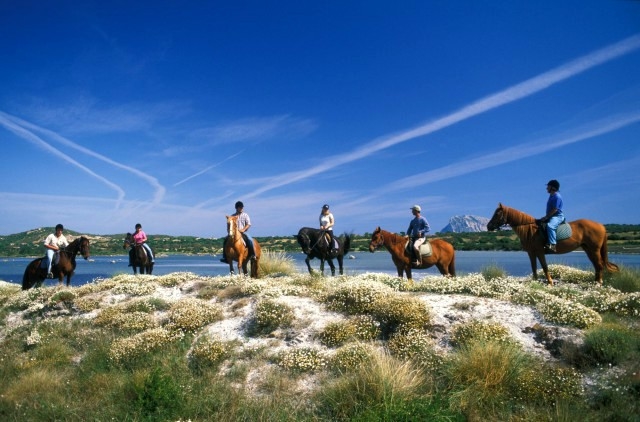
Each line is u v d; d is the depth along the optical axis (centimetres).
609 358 802
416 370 830
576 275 1536
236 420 750
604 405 707
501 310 1034
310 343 1038
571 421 657
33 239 17462
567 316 946
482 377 776
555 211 1393
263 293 1322
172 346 1080
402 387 757
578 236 1389
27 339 1246
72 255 1811
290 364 934
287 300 1255
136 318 1275
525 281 1479
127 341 1100
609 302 1071
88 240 1831
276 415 758
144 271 2181
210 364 990
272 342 1064
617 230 8994
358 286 1209
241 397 832
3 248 16275
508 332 929
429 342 941
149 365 1001
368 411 698
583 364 814
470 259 6381
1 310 1574
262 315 1137
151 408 797
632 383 727
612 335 844
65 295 1527
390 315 1035
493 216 1482
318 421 739
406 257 1518
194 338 1132
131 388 878
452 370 805
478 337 895
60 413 820
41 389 945
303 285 1467
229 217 1752
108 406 828
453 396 738
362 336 1016
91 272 5888
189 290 1527
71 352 1176
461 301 1105
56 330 1304
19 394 925
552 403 727
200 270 5897
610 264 1438
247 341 1087
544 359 851
